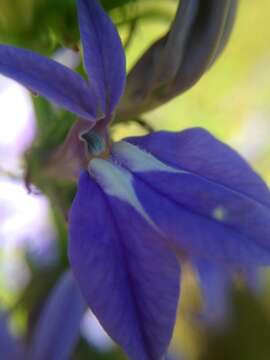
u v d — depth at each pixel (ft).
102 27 0.18
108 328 0.16
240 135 0.45
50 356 0.22
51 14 0.22
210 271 0.24
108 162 0.18
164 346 0.16
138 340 0.16
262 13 0.52
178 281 0.16
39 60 0.17
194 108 0.42
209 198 0.17
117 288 0.16
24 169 0.21
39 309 0.22
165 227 0.17
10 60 0.17
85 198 0.17
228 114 0.45
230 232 0.16
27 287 0.23
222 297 0.28
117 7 0.22
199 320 0.30
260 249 0.16
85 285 0.16
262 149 0.45
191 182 0.17
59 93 0.18
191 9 0.19
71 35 0.22
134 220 0.17
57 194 0.21
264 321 0.31
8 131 0.26
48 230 0.27
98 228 0.17
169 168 0.18
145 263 0.16
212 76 0.48
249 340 0.31
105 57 0.18
